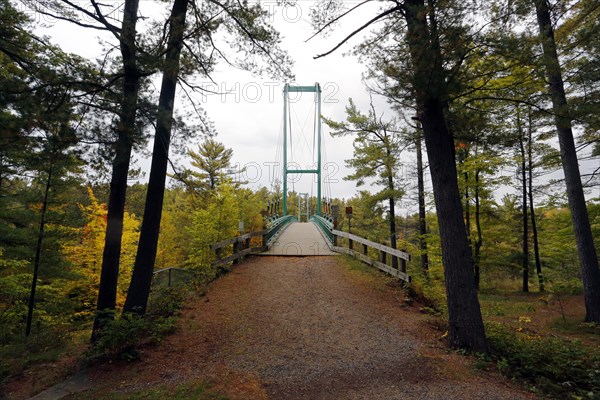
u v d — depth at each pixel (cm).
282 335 591
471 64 591
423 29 481
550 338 668
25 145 510
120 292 1478
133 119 573
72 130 521
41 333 748
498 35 514
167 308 692
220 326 628
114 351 505
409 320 669
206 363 482
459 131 680
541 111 646
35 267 1045
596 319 867
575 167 934
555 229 1597
